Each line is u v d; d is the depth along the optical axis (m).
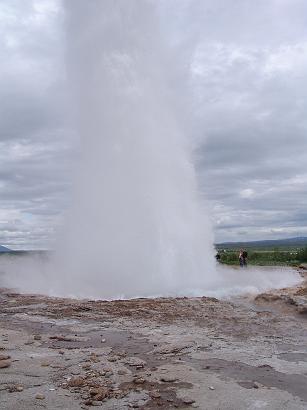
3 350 8.13
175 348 8.24
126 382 6.52
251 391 6.20
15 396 5.97
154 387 6.32
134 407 5.68
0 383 6.43
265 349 8.30
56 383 6.46
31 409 5.57
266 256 42.16
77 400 5.87
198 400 5.89
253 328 10.04
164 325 10.29
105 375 6.78
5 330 9.80
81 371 6.96
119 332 9.62
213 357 7.75
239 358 7.70
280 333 9.59
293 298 12.44
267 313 11.67
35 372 6.89
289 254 43.72
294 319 10.97
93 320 10.84
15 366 7.16
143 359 7.64
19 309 12.23
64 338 9.07
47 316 11.34
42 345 8.59
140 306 12.35
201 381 6.54
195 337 9.09
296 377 6.78
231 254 42.28
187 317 11.10
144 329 9.88
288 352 8.12
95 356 7.73
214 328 10.02
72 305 12.61
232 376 6.80
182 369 7.01
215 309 12.05
